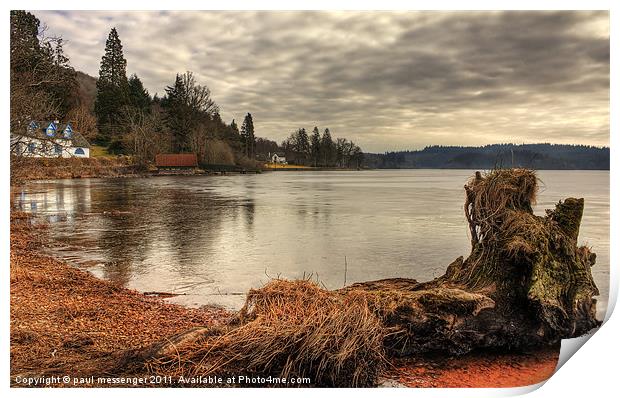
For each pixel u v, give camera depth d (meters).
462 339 5.10
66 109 60.66
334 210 23.53
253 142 89.50
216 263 11.04
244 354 4.79
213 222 18.70
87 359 5.00
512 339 5.18
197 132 75.94
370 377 4.70
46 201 26.64
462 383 4.64
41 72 16.95
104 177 57.47
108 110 72.38
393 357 5.06
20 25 15.29
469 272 5.63
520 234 5.29
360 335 4.75
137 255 11.92
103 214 21.00
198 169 72.75
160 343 4.98
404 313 5.08
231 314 6.98
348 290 6.02
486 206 5.70
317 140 83.38
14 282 8.19
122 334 5.88
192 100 76.00
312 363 4.73
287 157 94.31
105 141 71.50
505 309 5.14
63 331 5.87
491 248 5.54
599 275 9.04
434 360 5.07
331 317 4.89
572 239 5.46
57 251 12.27
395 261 11.48
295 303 5.18
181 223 18.31
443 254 12.41
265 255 12.09
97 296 7.78
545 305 4.99
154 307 7.29
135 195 31.94
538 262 5.11
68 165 55.19
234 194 34.12
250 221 19.06
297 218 20.14
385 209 23.88
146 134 70.50
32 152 17.80
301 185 47.50
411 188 42.78
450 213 22.16
